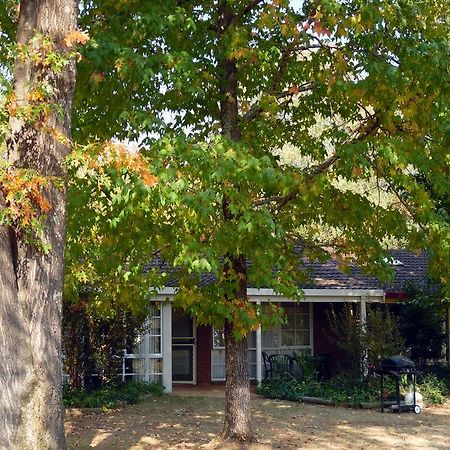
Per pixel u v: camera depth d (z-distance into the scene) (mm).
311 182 9227
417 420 13328
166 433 11789
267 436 11273
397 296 19219
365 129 9641
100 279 11242
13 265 6332
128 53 8219
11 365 6070
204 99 10195
